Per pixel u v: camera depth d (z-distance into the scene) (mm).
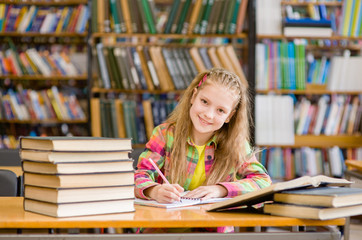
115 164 1244
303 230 1243
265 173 1692
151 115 4148
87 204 1194
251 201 1266
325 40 4480
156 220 1152
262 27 4234
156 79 4137
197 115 1622
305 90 4301
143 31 4117
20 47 4461
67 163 1173
